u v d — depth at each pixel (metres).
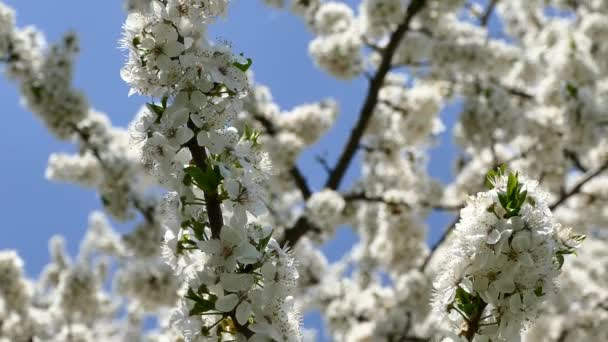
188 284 2.53
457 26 10.57
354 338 8.19
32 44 8.73
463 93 10.21
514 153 9.40
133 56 2.59
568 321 7.90
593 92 8.85
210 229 2.59
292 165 9.89
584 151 8.97
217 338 2.59
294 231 8.90
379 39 10.32
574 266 9.31
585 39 9.04
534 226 2.43
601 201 9.11
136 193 8.93
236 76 2.61
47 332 8.20
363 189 10.73
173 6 2.58
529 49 10.88
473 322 2.46
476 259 2.43
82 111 8.62
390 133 10.37
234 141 2.59
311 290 10.52
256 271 2.48
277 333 2.38
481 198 2.50
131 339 10.23
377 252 9.96
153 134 2.52
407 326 8.09
